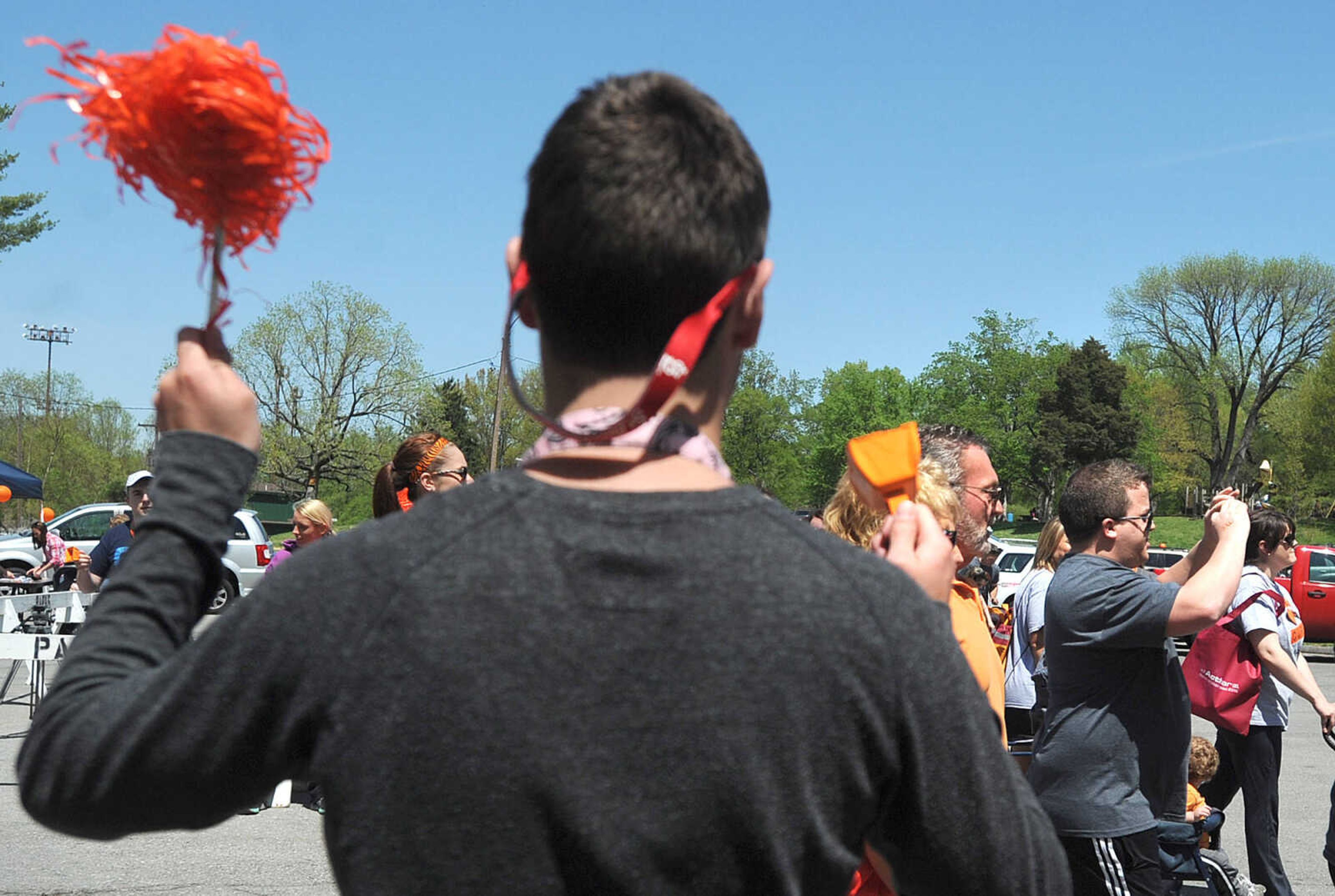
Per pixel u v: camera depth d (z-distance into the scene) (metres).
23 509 70.81
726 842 0.89
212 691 0.91
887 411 80.19
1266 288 63.91
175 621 0.99
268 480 52.41
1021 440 83.56
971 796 0.94
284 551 7.34
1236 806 7.64
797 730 0.89
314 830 6.36
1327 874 5.95
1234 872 3.93
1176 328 65.69
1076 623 3.33
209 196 0.98
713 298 0.99
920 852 0.96
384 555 0.93
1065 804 3.34
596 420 0.97
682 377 0.97
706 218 0.98
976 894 0.96
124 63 0.95
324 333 52.69
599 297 0.98
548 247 0.99
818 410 81.81
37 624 9.17
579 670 0.89
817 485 79.81
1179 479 79.06
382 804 0.89
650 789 0.88
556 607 0.90
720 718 0.89
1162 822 3.37
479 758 0.88
